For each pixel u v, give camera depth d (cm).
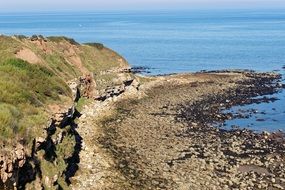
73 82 6656
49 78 5166
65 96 4928
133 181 4031
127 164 4469
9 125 3011
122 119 6388
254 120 6456
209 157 4728
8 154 2778
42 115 3772
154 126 6006
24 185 3061
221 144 5209
